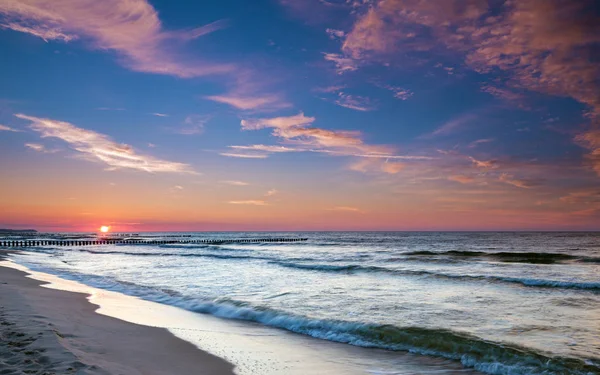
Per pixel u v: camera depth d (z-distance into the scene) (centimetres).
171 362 668
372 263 3222
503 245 6588
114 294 1517
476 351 782
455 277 2073
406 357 764
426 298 1447
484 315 1145
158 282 1938
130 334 852
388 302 1357
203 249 6425
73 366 551
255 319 1108
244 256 4325
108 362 623
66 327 859
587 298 1456
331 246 7238
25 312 993
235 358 713
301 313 1152
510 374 678
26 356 593
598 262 3256
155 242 9169
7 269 2472
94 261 3584
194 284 1861
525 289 1691
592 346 825
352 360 738
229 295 1502
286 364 694
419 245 7112
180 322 1035
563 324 1033
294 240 10506
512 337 895
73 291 1544
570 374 669
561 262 3275
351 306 1277
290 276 2225
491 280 1966
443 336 874
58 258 4056
